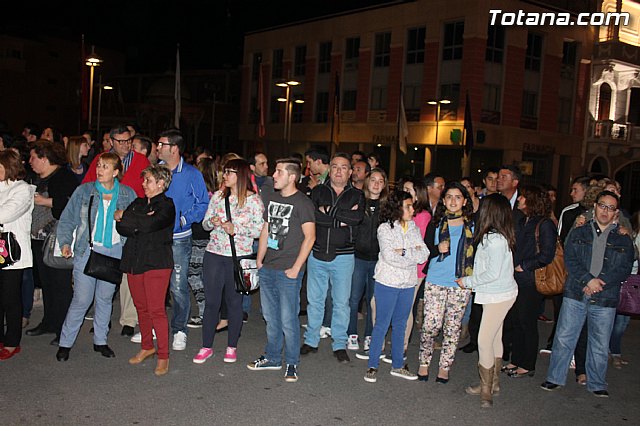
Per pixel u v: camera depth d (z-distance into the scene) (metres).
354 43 36.34
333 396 5.55
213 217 6.18
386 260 6.02
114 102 49.66
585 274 5.92
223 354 6.55
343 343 6.70
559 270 6.25
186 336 6.73
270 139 42.16
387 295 6.02
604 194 5.88
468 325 7.91
